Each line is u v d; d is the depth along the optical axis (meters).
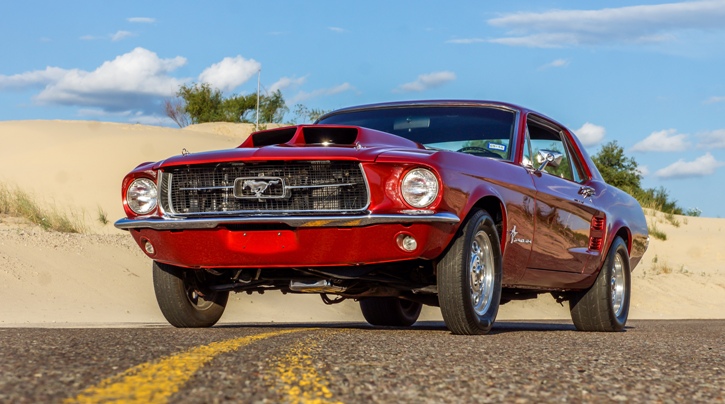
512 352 3.99
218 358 3.36
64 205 23.70
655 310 16.41
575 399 2.72
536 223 6.21
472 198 5.38
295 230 5.22
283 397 2.53
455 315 5.38
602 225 7.36
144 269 12.86
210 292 6.37
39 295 10.60
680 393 2.92
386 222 5.07
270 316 11.53
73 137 33.50
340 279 5.75
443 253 5.38
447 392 2.75
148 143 32.31
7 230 13.35
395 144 5.84
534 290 7.09
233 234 5.36
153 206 5.68
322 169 5.25
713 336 6.21
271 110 53.50
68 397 2.39
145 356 3.37
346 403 2.50
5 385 2.59
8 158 29.83
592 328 7.66
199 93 54.72
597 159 36.97
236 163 5.36
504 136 6.46
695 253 25.02
